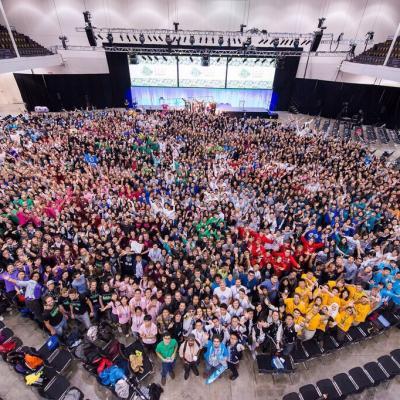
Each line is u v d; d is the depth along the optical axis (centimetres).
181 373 639
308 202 1097
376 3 2309
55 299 667
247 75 2717
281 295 707
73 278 734
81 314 666
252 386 622
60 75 2619
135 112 2358
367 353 702
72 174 1219
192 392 605
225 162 1455
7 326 726
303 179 1262
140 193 1152
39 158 1420
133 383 586
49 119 2105
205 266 759
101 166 1381
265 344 647
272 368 608
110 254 792
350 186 1216
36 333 709
